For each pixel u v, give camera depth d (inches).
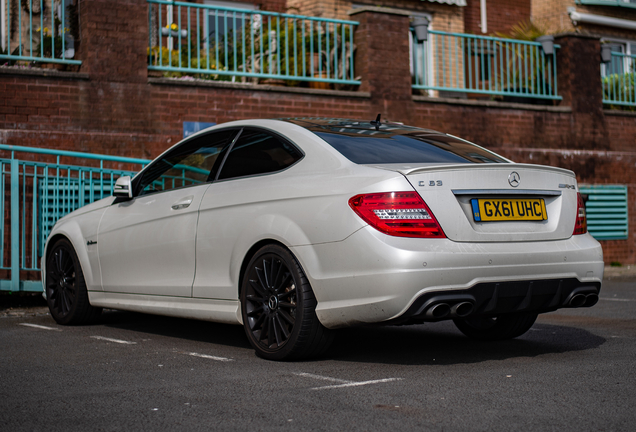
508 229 166.2
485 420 122.7
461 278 155.6
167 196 211.5
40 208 334.3
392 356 182.7
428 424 120.7
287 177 177.8
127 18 361.7
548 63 503.8
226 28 394.3
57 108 345.1
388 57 430.6
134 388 148.0
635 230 502.0
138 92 362.6
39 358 182.1
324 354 183.3
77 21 374.0
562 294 171.8
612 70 538.9
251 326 180.2
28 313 279.1
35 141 338.6
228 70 399.9
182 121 371.6
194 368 167.8
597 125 504.1
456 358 180.1
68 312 242.8
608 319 252.7
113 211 230.4
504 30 688.4
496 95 513.3
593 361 174.7
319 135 182.1
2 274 326.6
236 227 183.6
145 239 213.3
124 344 204.4
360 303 156.6
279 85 423.8
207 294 192.4
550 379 153.9
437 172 159.9
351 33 429.4
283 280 172.1
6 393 144.9
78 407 133.8
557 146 487.2
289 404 134.0
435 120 445.1
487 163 166.7
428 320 163.9
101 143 352.2
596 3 708.0
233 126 204.2
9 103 336.2
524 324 203.2
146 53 365.1
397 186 156.7
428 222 156.4
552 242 172.2
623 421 122.0
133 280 218.4
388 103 429.1
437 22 609.3
